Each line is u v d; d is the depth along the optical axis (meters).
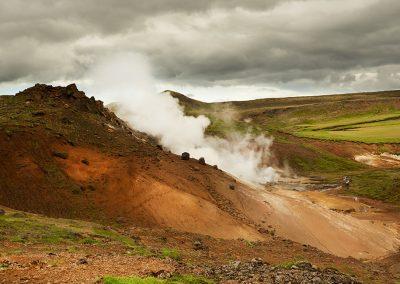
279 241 41.28
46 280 15.41
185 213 39.12
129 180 39.91
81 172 38.44
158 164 46.16
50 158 38.25
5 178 34.22
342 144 136.50
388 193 88.00
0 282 14.86
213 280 19.50
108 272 17.09
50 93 50.25
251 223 44.31
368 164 124.50
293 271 23.09
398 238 56.06
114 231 30.02
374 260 45.78
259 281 20.12
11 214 28.44
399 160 127.12
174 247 29.94
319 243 47.00
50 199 34.19
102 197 36.62
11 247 21.33
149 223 35.84
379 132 166.00
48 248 22.16
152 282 15.73
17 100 48.38
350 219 56.12
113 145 45.47
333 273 25.56
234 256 30.91
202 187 46.84
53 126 42.91
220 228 39.44
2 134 37.84
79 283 15.19
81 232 27.06
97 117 50.28
